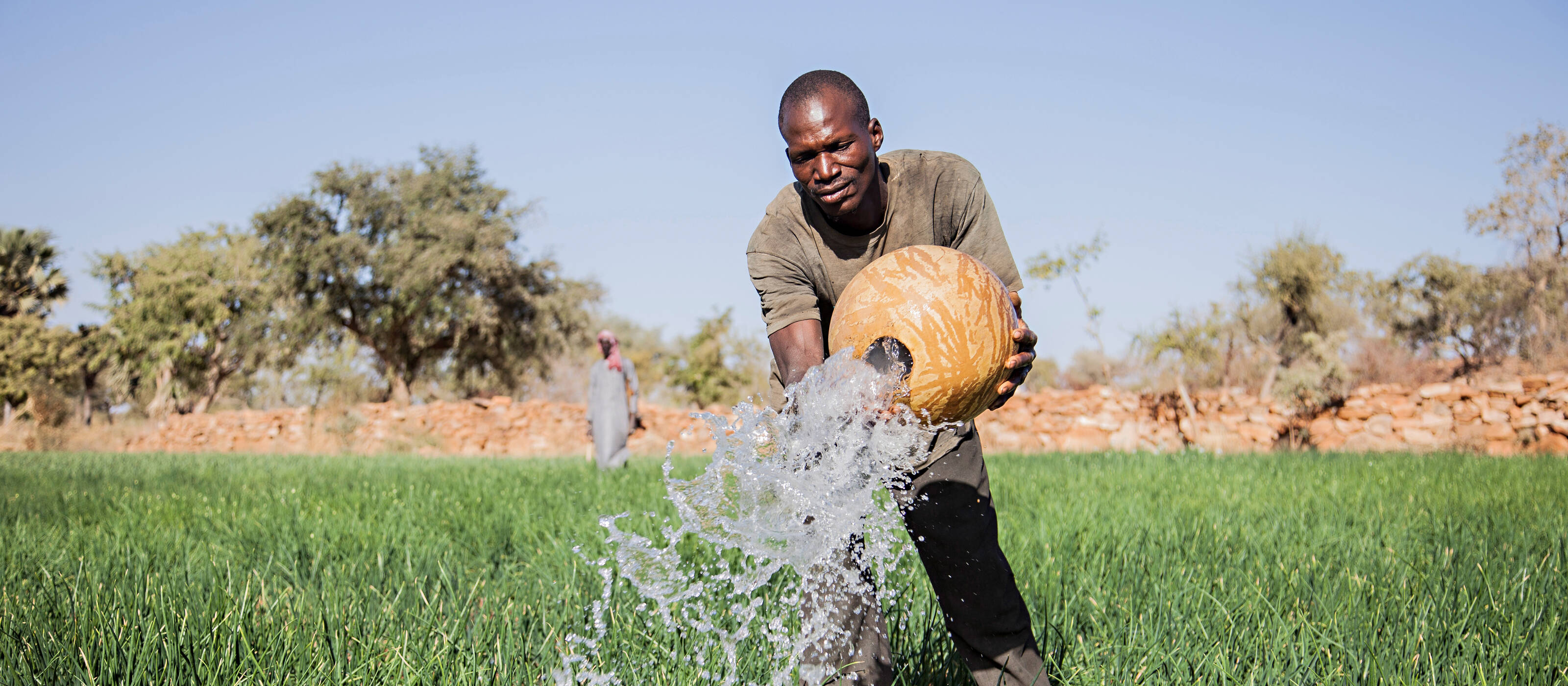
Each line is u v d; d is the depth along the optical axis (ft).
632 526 16.28
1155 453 51.67
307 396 142.51
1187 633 10.52
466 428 83.25
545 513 19.29
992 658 8.41
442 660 9.36
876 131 8.32
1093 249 72.64
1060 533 15.89
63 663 9.06
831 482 6.85
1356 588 11.96
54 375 143.13
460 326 120.37
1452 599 11.48
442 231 118.42
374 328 123.03
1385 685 8.89
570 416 83.25
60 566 14.12
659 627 10.38
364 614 10.99
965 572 8.23
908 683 9.34
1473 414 59.16
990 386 7.15
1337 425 62.69
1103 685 9.17
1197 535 15.81
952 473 8.07
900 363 6.70
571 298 129.29
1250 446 64.85
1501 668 9.30
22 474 36.83
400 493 24.67
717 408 76.69
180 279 133.69
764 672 9.37
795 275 8.71
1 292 148.97
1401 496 23.43
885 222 8.36
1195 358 72.18
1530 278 86.12
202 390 143.95
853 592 8.31
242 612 10.40
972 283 7.18
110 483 31.78
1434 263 92.84
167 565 13.80
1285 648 9.87
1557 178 85.15
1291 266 78.64
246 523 18.37
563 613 10.99
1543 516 19.02
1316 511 20.48
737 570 12.76
